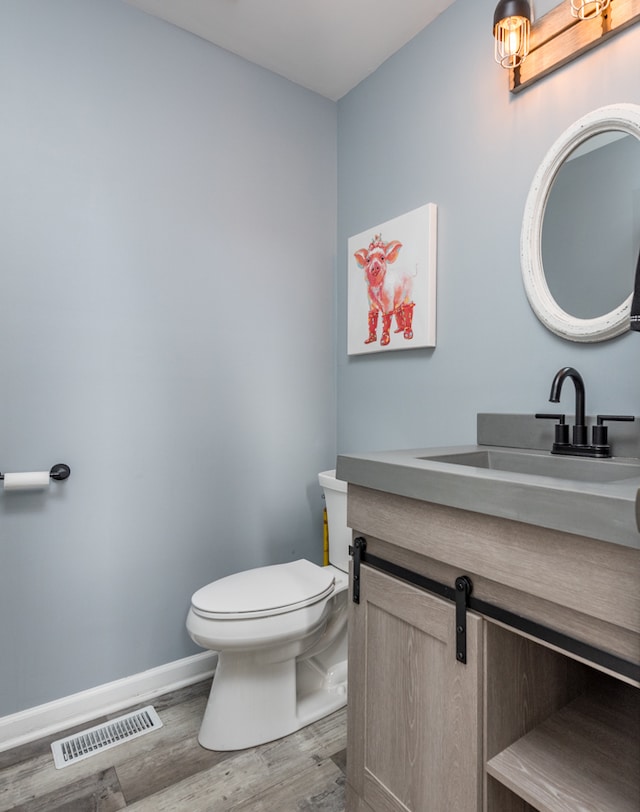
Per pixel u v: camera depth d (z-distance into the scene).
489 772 0.85
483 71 1.52
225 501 1.90
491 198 1.50
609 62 1.20
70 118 1.55
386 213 1.92
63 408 1.56
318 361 2.16
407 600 0.99
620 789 0.79
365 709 1.11
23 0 1.48
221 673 1.48
